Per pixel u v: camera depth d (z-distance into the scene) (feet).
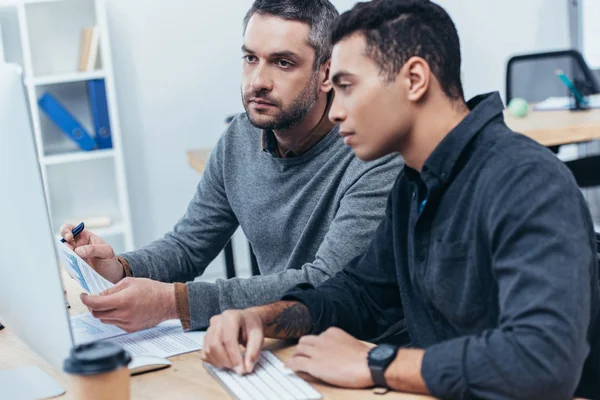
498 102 4.35
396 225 4.84
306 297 4.94
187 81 14.56
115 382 3.48
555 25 16.87
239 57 14.75
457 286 4.26
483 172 4.11
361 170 5.84
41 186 3.75
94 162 14.21
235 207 6.70
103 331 5.20
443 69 4.25
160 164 14.62
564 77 12.85
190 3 14.39
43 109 13.16
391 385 3.93
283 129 6.08
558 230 3.74
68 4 13.55
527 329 3.68
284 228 6.34
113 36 14.10
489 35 16.49
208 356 4.32
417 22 4.21
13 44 13.41
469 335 4.28
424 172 4.31
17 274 4.08
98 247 6.09
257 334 4.40
